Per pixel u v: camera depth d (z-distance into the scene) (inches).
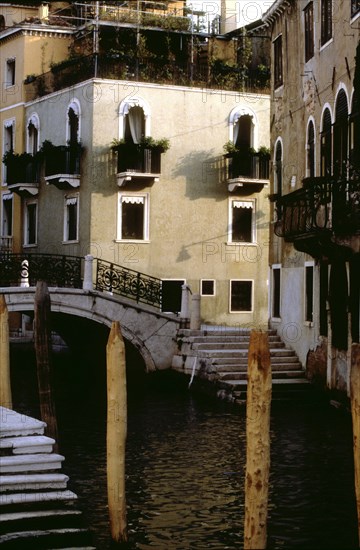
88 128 1338.6
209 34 1396.4
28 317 1539.1
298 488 604.4
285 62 1099.9
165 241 1357.0
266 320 1397.6
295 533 514.9
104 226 1331.2
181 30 1385.3
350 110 874.1
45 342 566.6
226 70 1384.1
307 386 985.5
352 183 789.9
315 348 991.0
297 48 1055.0
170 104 1358.3
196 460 697.0
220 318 1378.0
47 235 1453.0
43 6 1546.5
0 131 1592.0
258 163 1366.9
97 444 755.4
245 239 1393.9
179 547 495.2
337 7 917.8
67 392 1104.8
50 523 483.8
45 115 1461.6
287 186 1088.8
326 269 957.2
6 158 1508.4
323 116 960.9
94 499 575.8
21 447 507.8
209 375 1054.4
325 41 959.0
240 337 1133.1
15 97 1545.3
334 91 924.6
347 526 527.2
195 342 1123.9
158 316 1178.0
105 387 1156.5
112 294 1211.2
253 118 1387.8
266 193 1393.9
